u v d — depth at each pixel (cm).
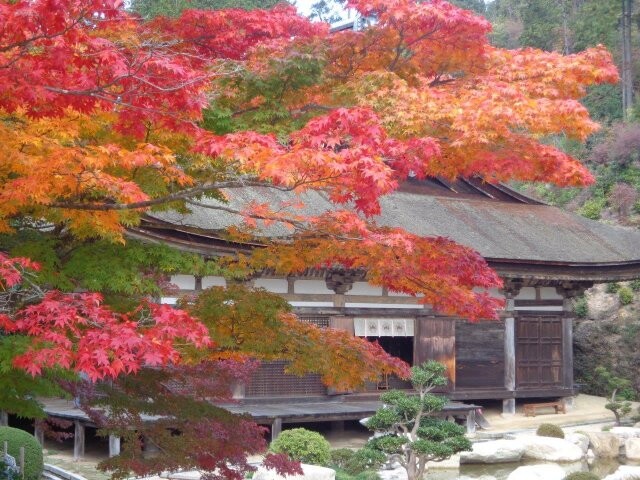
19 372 770
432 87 949
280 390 2269
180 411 886
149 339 558
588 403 3192
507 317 2744
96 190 648
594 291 3866
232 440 878
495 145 832
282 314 898
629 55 5009
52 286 745
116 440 1814
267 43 845
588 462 2234
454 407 2359
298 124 867
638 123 4553
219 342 812
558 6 5831
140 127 679
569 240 2891
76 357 548
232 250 1744
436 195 2991
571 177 823
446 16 898
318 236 839
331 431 2309
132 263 830
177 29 854
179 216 1677
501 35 6334
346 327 2355
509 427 2544
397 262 809
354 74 935
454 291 830
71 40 588
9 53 599
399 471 1803
